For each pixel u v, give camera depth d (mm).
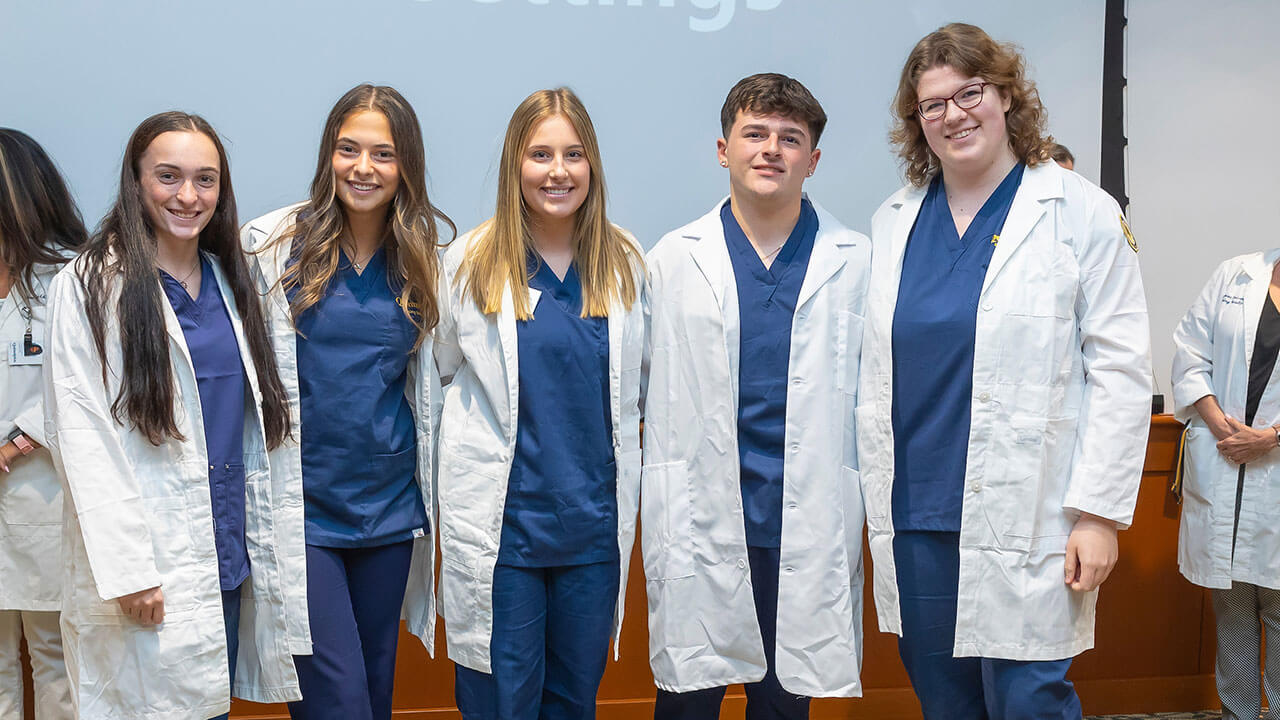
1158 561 2543
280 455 1646
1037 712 1590
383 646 1749
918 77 1671
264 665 1644
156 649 1501
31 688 2211
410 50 2645
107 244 1519
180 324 1559
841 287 1795
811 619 1750
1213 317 2387
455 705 2326
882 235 1775
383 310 1685
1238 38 3039
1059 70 2893
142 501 1494
